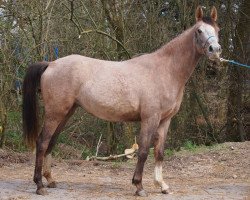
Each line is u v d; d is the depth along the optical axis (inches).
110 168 346.0
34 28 403.9
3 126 388.5
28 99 257.6
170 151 394.6
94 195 248.1
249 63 497.4
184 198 244.4
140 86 247.6
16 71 398.6
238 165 350.0
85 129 457.7
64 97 250.8
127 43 432.8
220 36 489.7
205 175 330.0
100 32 396.8
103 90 247.8
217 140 483.5
